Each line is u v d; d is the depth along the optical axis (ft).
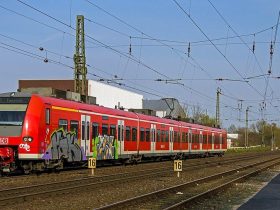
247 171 118.21
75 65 126.31
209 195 63.36
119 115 117.80
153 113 151.84
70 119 93.86
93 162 90.17
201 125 194.18
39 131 83.10
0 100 84.23
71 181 73.67
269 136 517.55
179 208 50.72
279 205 55.83
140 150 130.31
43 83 234.79
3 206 50.29
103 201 56.24
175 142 158.81
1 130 82.53
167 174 98.63
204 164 140.56
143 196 56.65
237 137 561.02
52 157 86.99
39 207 50.34
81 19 126.72
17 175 84.89
